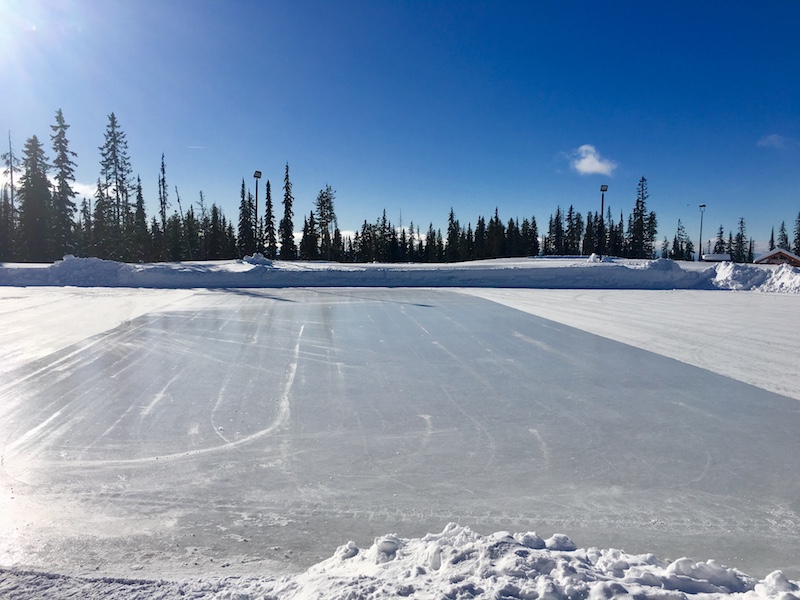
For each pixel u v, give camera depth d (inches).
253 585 108.5
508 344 377.7
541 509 144.7
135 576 113.8
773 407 233.9
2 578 112.8
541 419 218.5
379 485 159.2
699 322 486.3
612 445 190.7
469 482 161.2
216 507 145.6
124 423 210.5
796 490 155.9
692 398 247.8
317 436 198.4
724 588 98.9
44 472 166.2
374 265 1042.1
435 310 564.7
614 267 900.6
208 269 866.8
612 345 375.2
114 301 623.8
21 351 344.5
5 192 1774.1
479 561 102.3
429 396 250.4
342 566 113.0
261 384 269.1
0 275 818.2
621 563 106.1
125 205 1761.8
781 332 430.3
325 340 389.1
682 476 165.2
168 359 323.9
